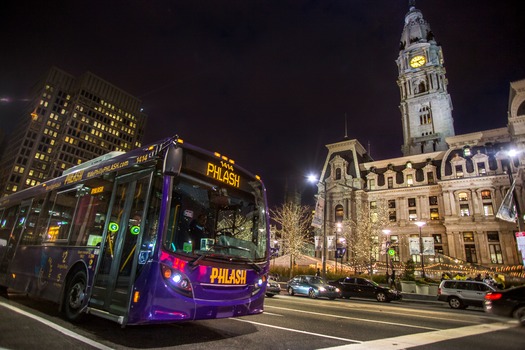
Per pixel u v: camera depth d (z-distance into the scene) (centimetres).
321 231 6000
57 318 798
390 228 5841
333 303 1773
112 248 682
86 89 11981
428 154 6103
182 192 664
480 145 5528
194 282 607
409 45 8012
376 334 832
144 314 549
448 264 4559
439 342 766
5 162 11575
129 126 13150
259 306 717
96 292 676
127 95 13275
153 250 586
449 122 6950
